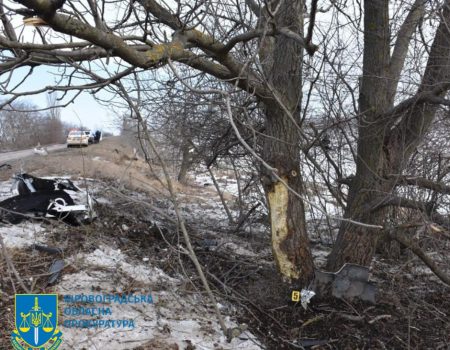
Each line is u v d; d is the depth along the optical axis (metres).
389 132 5.33
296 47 4.77
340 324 4.45
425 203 5.06
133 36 3.41
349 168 6.37
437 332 4.58
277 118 4.76
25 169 11.67
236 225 8.09
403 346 4.23
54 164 12.15
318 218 7.84
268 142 4.84
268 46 5.17
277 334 4.23
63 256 4.80
